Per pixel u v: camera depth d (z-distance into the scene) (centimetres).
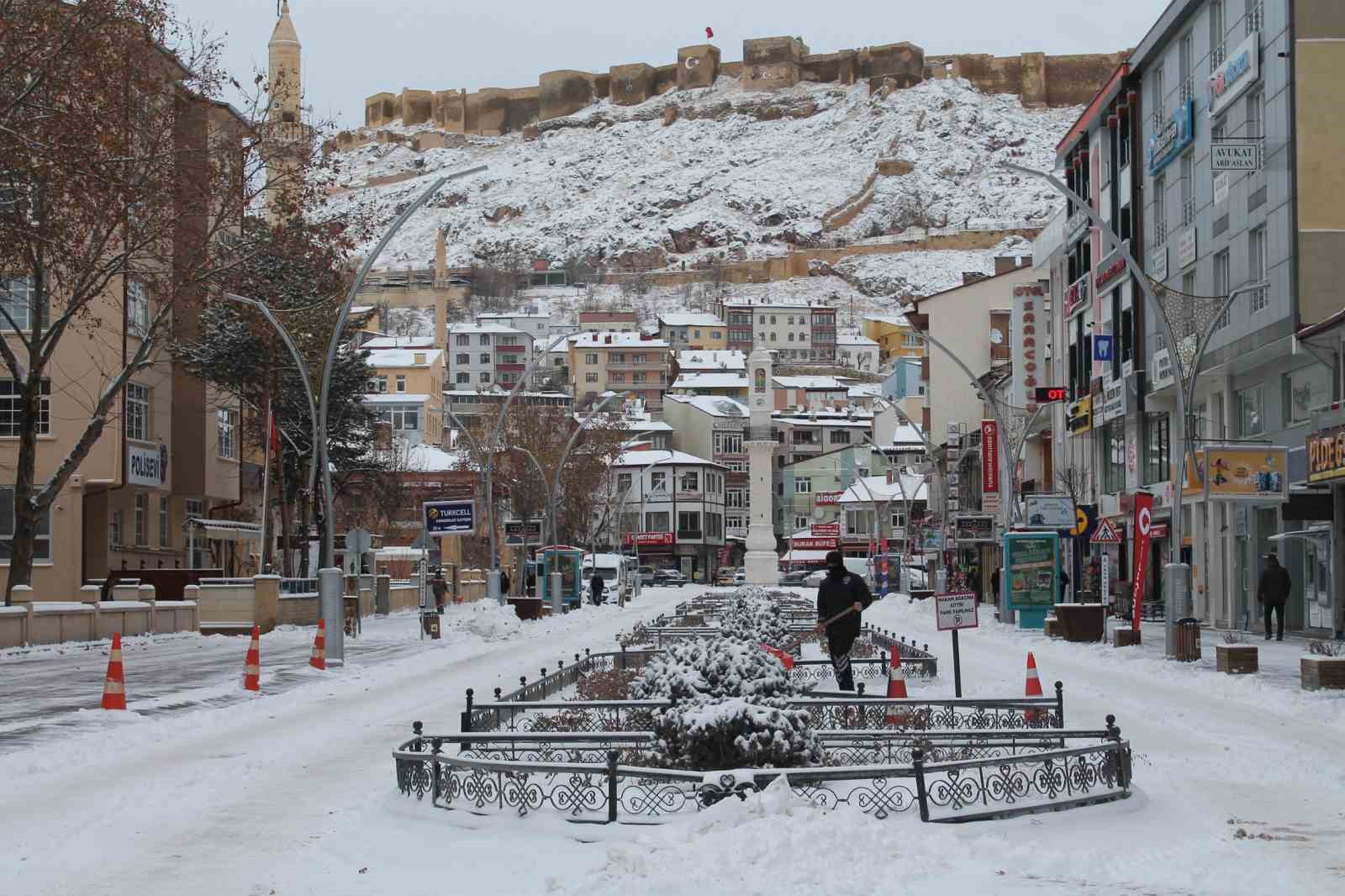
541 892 977
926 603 6122
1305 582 4194
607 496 10919
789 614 5200
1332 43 4006
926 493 12938
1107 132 6044
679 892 959
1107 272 5856
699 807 1194
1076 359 6656
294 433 6675
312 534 8012
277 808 1316
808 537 13425
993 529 6438
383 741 1831
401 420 14138
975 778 1247
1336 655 2550
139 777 1518
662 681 1470
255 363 5928
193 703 2347
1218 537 4784
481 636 4372
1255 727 1944
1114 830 1187
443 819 1231
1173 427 5366
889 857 1062
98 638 4109
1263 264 4281
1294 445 4188
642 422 16662
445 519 5072
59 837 1176
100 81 3612
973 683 2675
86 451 4181
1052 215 7288
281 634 4553
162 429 6291
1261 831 1187
